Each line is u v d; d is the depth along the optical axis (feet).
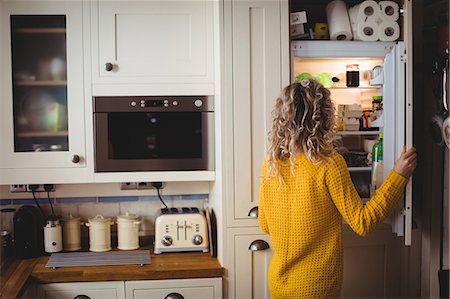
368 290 9.49
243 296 8.77
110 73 9.20
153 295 8.64
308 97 7.30
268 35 8.64
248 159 8.68
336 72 9.68
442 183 9.69
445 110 8.89
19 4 8.99
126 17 9.23
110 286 8.57
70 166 9.20
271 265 7.70
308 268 7.27
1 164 9.09
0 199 9.97
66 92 9.18
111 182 9.32
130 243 9.79
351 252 9.39
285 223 7.31
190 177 9.36
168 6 9.27
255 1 8.60
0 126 9.07
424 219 9.93
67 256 9.34
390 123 8.36
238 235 8.73
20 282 7.97
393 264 9.56
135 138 9.26
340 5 9.07
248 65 8.63
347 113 9.11
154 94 9.27
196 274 8.64
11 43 9.04
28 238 9.33
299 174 7.18
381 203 7.40
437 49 9.48
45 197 10.12
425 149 10.02
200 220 9.54
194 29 9.32
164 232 9.48
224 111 8.61
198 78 9.33
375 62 9.51
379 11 8.80
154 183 10.25
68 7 9.09
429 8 9.89
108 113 9.20
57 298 8.52
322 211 7.16
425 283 9.87
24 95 9.12
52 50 9.13
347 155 9.34
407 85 8.06
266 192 7.52
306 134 7.23
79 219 9.89
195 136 9.34
